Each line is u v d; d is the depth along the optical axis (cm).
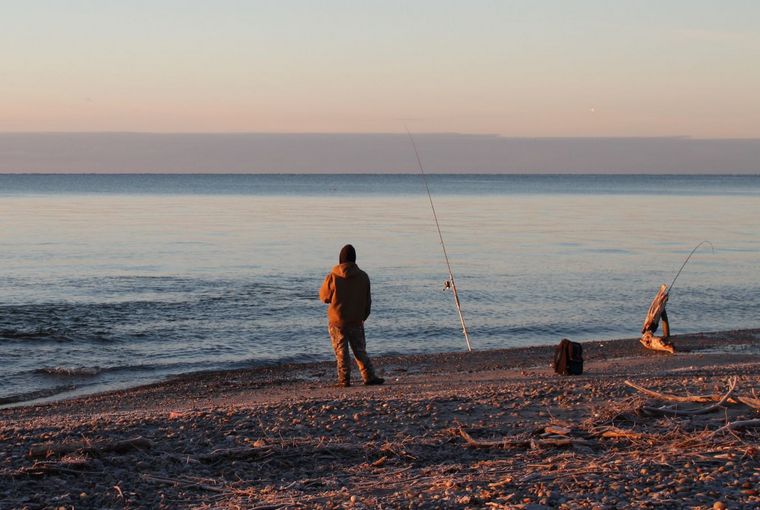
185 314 2128
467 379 1241
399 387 1148
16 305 2214
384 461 639
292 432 741
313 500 534
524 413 807
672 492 511
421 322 2097
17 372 1501
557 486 535
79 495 556
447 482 557
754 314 2289
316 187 17112
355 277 1209
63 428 764
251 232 4897
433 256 3672
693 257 3706
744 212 7700
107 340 1798
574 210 7938
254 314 2141
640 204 9338
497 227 5547
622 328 2067
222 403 1100
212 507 526
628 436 676
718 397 805
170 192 12744
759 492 505
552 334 1992
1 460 634
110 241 4188
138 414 894
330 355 1688
